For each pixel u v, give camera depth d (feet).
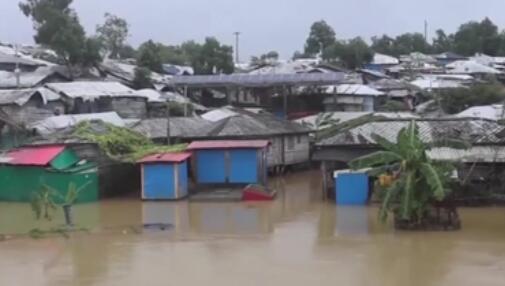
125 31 296.10
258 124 148.56
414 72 284.41
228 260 76.02
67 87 171.32
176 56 297.94
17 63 206.69
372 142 115.85
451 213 89.92
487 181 108.17
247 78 200.23
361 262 74.18
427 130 116.26
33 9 207.10
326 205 111.45
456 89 208.74
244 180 126.31
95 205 114.21
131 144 129.80
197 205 113.70
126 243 85.56
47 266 74.69
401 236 86.58
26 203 116.26
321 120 173.47
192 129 148.36
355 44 299.58
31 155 118.62
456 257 75.66
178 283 67.31
